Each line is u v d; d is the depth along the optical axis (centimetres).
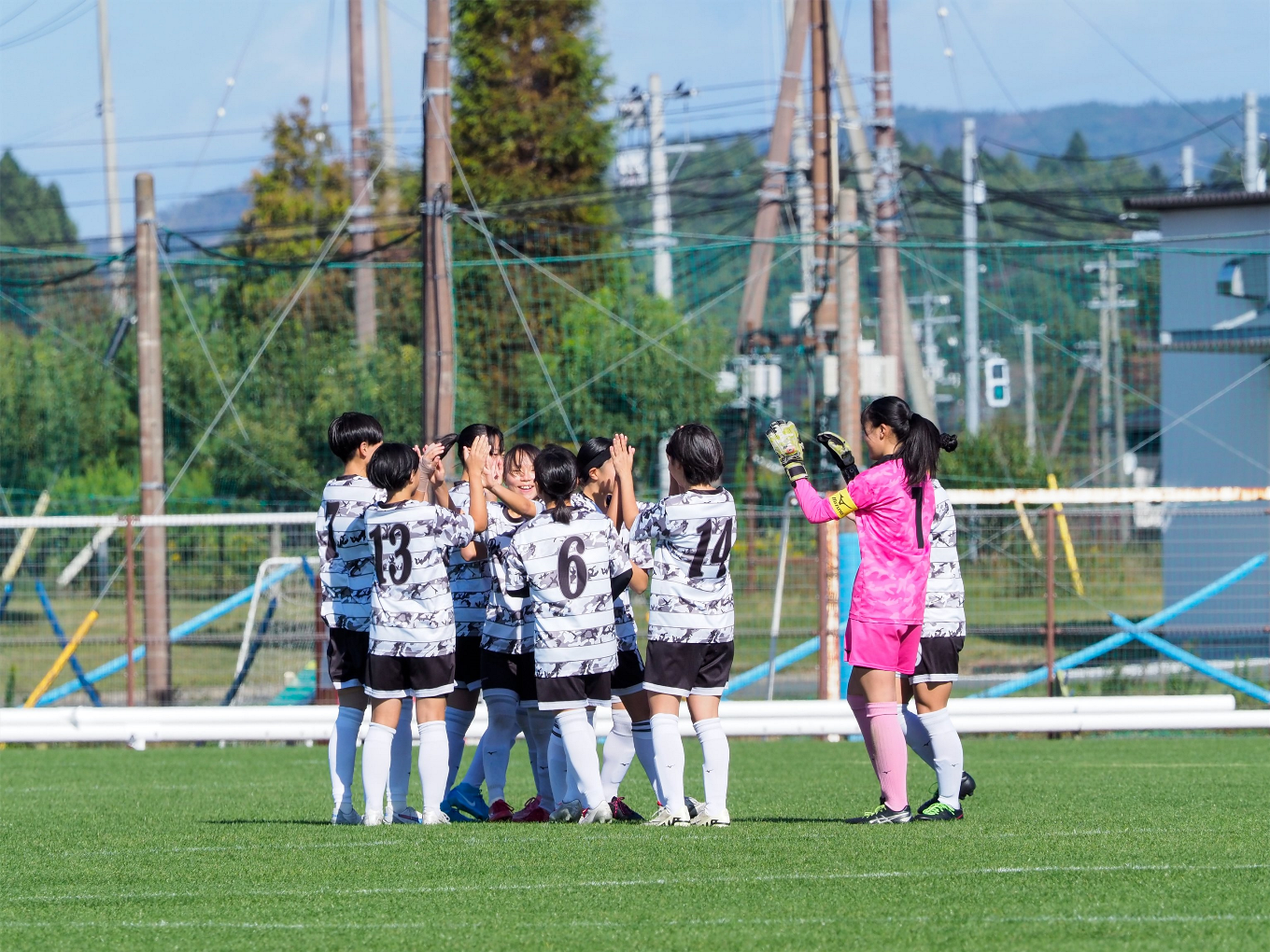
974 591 4362
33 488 8219
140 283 4859
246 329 8556
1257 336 5303
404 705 2289
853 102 7088
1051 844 1838
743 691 4481
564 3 9969
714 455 2033
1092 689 4156
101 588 5188
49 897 1600
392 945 1317
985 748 3594
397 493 2142
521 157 9781
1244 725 3659
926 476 1997
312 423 7956
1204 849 1794
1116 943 1279
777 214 6919
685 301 8275
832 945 1282
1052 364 9656
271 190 12219
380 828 2112
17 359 8412
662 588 2034
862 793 2688
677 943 1303
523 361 7681
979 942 1287
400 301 8812
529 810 2259
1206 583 5259
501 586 2178
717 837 1911
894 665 2017
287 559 4369
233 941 1355
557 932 1353
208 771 3309
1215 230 5547
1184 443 5812
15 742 3819
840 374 4784
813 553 4372
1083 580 4509
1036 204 7644
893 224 5788
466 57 9862
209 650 4769
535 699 2217
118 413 8588
